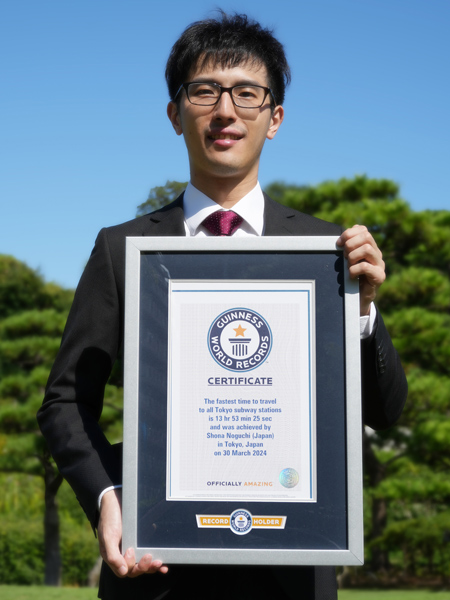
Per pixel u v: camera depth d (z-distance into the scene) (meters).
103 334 1.81
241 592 1.65
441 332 10.73
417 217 11.30
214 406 1.58
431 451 11.27
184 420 1.58
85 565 15.48
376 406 1.83
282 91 1.97
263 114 1.86
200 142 1.83
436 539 12.89
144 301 1.62
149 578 1.64
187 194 1.95
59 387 1.77
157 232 1.89
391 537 13.02
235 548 1.54
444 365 11.30
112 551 1.53
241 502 1.56
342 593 12.05
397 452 14.57
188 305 1.61
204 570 1.66
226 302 1.61
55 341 12.50
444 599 10.49
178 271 1.62
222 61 1.83
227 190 1.89
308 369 1.59
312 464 1.56
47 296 18.31
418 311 10.85
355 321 1.58
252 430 1.58
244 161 1.84
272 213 1.92
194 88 1.83
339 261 1.61
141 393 1.59
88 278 1.87
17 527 15.82
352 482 1.54
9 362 12.70
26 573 15.47
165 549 1.54
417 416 11.38
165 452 1.57
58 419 1.72
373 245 1.59
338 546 1.54
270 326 1.60
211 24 1.89
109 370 1.83
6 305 18.02
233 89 1.83
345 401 1.57
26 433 11.98
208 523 1.55
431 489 11.16
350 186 11.95
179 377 1.59
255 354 1.60
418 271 11.32
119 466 1.70
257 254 1.62
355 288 1.59
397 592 12.36
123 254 1.87
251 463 1.57
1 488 17.05
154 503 1.56
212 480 1.56
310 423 1.57
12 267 18.30
